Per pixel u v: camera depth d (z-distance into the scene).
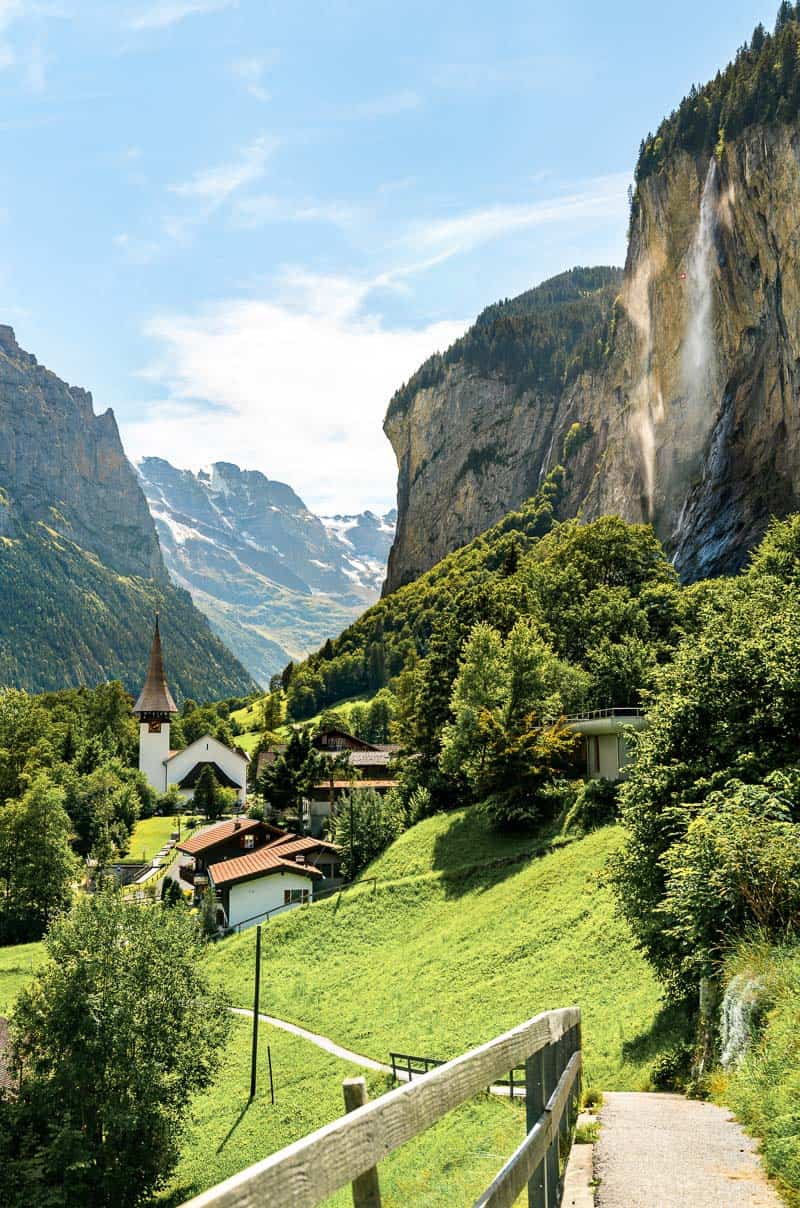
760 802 19.67
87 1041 36.94
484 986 46.22
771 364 136.38
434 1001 47.44
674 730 27.75
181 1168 38.34
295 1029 50.69
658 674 30.73
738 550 132.25
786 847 17.17
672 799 26.59
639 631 83.50
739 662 27.55
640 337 199.25
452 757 72.06
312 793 106.06
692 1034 22.45
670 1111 12.75
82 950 39.41
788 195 133.25
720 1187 8.38
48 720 147.00
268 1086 43.72
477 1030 40.97
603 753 67.44
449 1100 5.10
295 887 75.62
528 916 52.97
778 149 136.50
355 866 77.38
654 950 26.61
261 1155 37.12
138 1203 35.75
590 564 96.88
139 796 143.88
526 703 70.56
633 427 198.12
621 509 199.50
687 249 171.50
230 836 91.31
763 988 14.52
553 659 76.06
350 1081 4.06
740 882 17.31
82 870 94.25
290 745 106.12
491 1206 5.21
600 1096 14.48
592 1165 9.53
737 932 17.64
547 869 58.16
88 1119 36.41
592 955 44.38
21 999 38.75
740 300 146.88
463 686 74.62
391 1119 4.22
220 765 157.75
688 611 85.81
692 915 18.41
